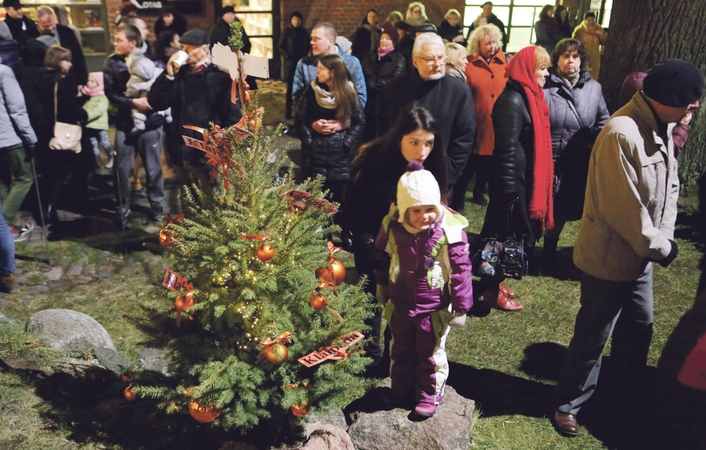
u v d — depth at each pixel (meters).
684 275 5.15
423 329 2.90
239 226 2.68
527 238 4.46
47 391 3.28
